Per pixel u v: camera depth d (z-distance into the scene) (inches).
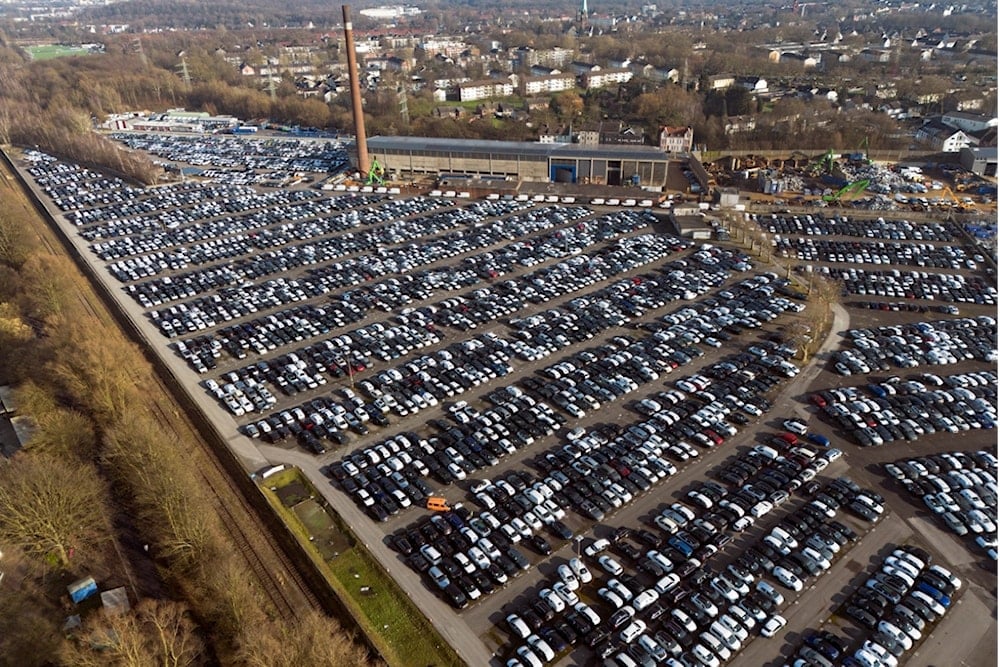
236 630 3034.0
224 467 4261.8
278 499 3993.6
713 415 4660.4
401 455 4298.7
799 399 4896.7
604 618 3223.4
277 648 2677.2
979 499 3870.6
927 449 4365.2
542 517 3794.3
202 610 3228.3
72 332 4943.4
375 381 5147.6
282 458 4335.6
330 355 5511.8
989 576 3415.4
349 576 3444.9
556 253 7475.4
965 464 4178.2
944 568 3430.1
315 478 4158.5
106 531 3740.2
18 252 7066.9
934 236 7790.4
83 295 6668.3
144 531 3747.5
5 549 3508.9
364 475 4148.6
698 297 6501.0
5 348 5433.1
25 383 4842.5
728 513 3828.7
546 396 4963.1
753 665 2979.8
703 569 3457.2
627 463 4222.4
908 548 3555.6
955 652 3014.3
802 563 3469.5
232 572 3127.5
